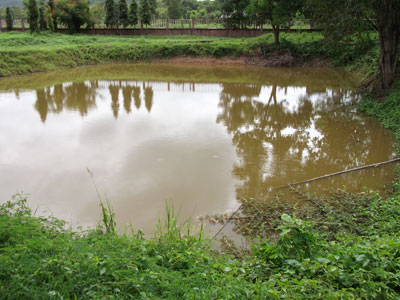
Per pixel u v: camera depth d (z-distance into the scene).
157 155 8.74
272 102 14.88
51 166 7.96
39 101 14.63
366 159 8.55
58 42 27.27
